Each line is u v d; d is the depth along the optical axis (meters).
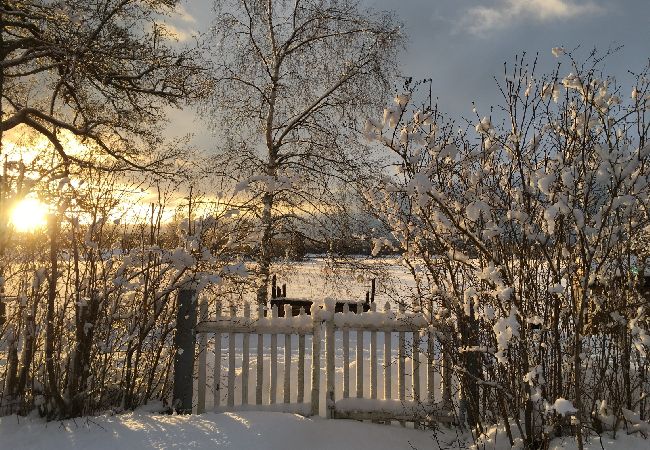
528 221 3.45
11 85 14.92
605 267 3.63
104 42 13.22
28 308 4.21
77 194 4.23
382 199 4.07
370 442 4.08
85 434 3.81
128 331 4.61
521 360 3.54
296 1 14.23
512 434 3.76
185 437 3.81
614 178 3.24
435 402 4.60
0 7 12.40
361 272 11.68
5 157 4.30
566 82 3.50
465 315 3.90
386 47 13.73
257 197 5.49
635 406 3.74
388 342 4.66
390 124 3.54
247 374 4.75
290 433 4.05
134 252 4.50
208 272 4.78
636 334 3.58
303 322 4.77
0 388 4.33
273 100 13.93
